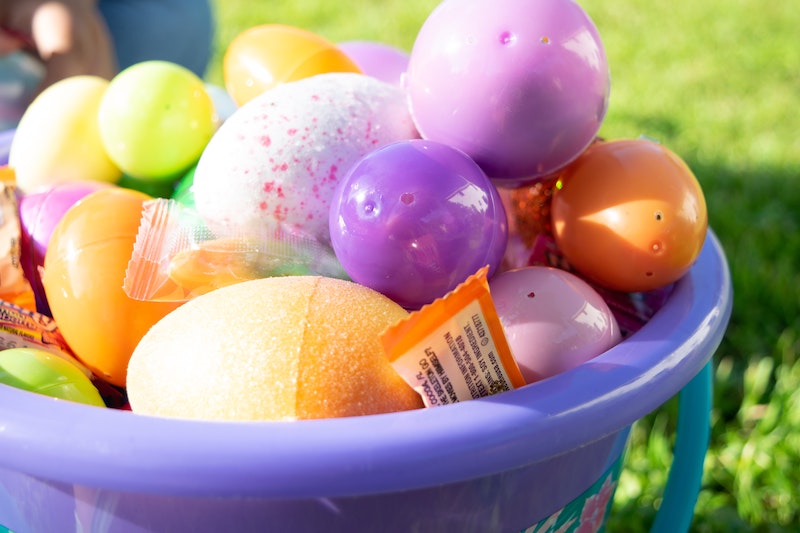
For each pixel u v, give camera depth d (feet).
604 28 4.12
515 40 1.25
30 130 1.45
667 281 1.30
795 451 1.77
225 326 1.15
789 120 3.17
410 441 1.07
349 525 1.12
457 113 1.26
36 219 1.38
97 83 1.48
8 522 1.20
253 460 1.05
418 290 1.22
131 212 1.31
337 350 1.14
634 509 1.71
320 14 4.19
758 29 4.08
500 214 1.24
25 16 1.88
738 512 1.71
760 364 1.91
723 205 2.53
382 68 1.54
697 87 3.44
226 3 4.33
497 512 1.17
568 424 1.10
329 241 1.30
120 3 2.18
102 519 1.14
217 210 1.29
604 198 1.29
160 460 1.05
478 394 1.16
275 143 1.28
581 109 1.26
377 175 1.21
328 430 1.07
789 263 2.28
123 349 1.27
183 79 1.42
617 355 1.17
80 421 1.07
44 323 1.32
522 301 1.23
